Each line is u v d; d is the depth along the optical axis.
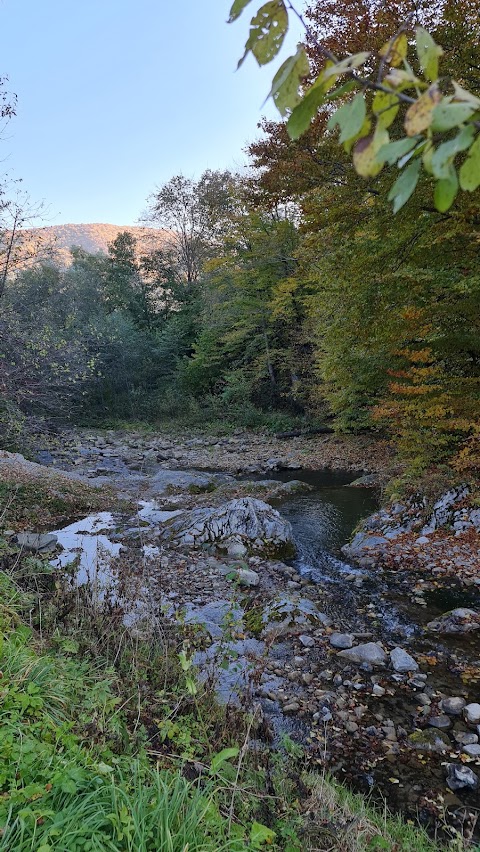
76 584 4.88
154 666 3.49
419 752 3.68
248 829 2.08
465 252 7.20
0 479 9.97
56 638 3.41
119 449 19.39
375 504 10.77
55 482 10.90
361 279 7.85
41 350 8.55
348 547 8.15
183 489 12.36
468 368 9.29
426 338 8.30
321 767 3.51
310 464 15.89
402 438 9.90
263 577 6.86
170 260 34.38
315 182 7.23
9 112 7.80
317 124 6.52
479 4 5.44
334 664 4.82
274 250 19.19
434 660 4.86
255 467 15.88
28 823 1.70
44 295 11.46
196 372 26.56
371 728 3.90
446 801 3.24
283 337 22.98
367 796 3.28
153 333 31.78
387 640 5.27
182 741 2.50
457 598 6.15
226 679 4.41
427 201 6.29
